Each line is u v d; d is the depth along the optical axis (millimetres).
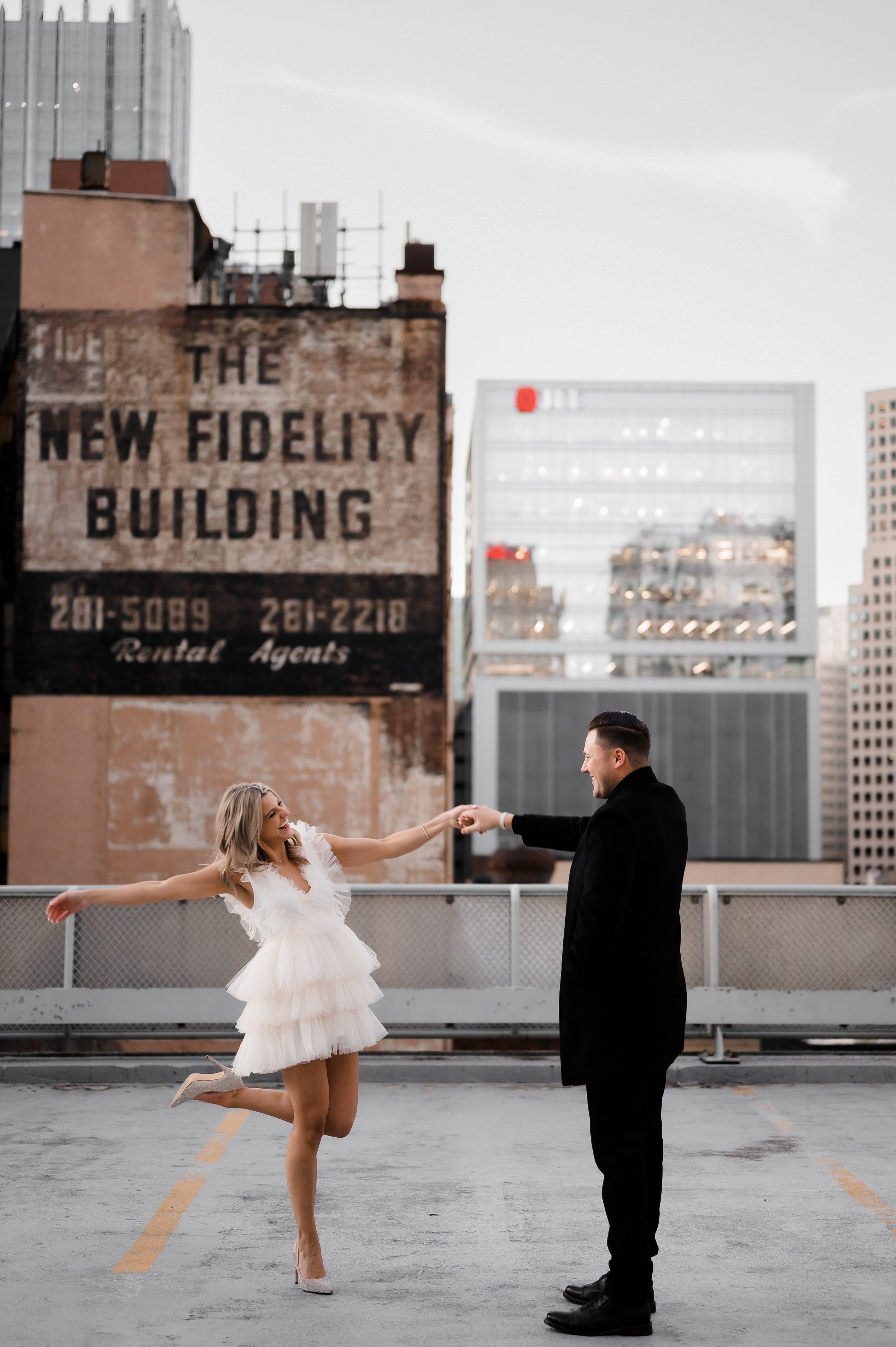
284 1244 5383
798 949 10312
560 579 120562
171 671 24312
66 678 24203
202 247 25969
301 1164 4727
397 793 24250
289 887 4707
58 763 24047
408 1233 5547
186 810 24078
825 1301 4656
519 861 68375
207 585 24438
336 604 24516
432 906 10398
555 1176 6598
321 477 24656
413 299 24984
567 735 117875
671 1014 4426
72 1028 10242
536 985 10328
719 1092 9148
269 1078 9289
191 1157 6984
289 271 28203
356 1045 4684
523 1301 4645
